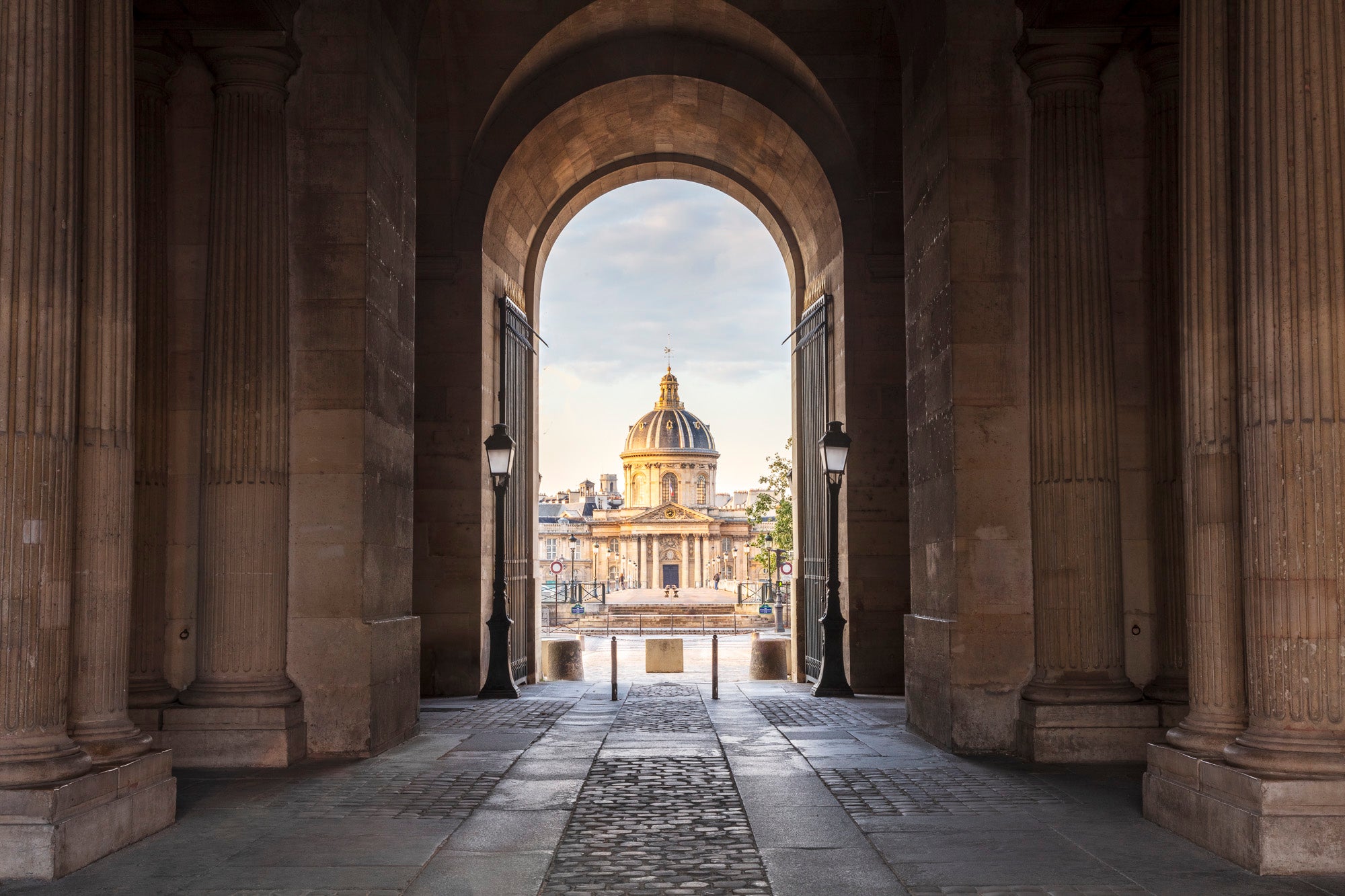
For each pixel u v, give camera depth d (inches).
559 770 504.7
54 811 326.0
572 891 310.3
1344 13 353.4
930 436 613.6
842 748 573.0
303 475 545.3
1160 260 557.6
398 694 593.6
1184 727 391.5
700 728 665.6
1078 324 544.1
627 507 7440.9
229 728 510.3
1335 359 344.8
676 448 7426.2
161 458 539.8
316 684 539.8
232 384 530.0
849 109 923.4
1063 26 549.6
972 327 568.4
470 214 930.7
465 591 914.7
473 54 917.2
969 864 335.6
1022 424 564.7
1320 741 337.4
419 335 928.3
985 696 553.3
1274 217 353.7
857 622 924.6
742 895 305.7
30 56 351.3
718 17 924.6
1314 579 342.6
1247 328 359.9
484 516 935.7
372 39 572.1
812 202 1019.9
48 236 351.9
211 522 527.2
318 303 552.7
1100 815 406.3
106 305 386.3
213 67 545.6
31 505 345.1
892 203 928.9
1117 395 568.4
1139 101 575.8
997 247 572.4
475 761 531.2
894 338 931.3
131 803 365.4
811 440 1067.9
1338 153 349.7
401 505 622.8
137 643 527.2
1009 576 557.9
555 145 1007.6
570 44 943.0
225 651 522.6
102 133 388.5
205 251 558.6
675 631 2640.3
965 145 576.7
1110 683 530.3
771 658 1133.1
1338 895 302.2
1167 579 542.6
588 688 1017.5
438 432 924.0
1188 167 401.7
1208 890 307.6
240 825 392.8
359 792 450.9
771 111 952.3
